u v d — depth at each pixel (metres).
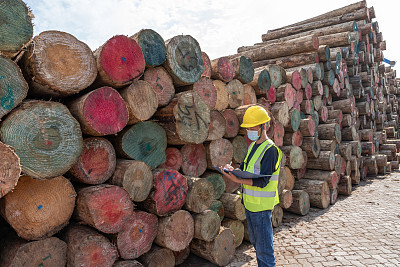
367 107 9.23
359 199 6.17
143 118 2.76
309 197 5.57
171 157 3.29
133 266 2.59
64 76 2.15
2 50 1.80
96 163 2.45
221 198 3.89
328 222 4.74
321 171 6.05
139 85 2.73
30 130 1.88
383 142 10.58
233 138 4.18
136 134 2.87
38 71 2.00
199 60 3.53
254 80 4.87
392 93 14.93
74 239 2.28
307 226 4.59
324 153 6.00
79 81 2.24
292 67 7.17
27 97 2.31
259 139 2.71
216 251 3.25
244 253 3.73
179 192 2.96
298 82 5.97
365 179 8.48
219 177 3.79
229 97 4.22
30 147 1.88
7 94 1.77
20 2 1.86
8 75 1.77
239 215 3.73
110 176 2.58
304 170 6.12
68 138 2.06
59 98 2.38
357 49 9.30
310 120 5.91
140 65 2.70
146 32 2.92
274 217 4.57
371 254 3.44
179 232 2.96
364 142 8.64
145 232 2.75
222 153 3.86
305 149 5.92
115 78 2.50
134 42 2.66
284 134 5.65
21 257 2.01
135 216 2.67
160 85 3.11
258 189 2.60
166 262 2.98
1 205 1.98
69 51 2.18
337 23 9.70
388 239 3.89
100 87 2.53
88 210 2.26
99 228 2.30
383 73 12.35
